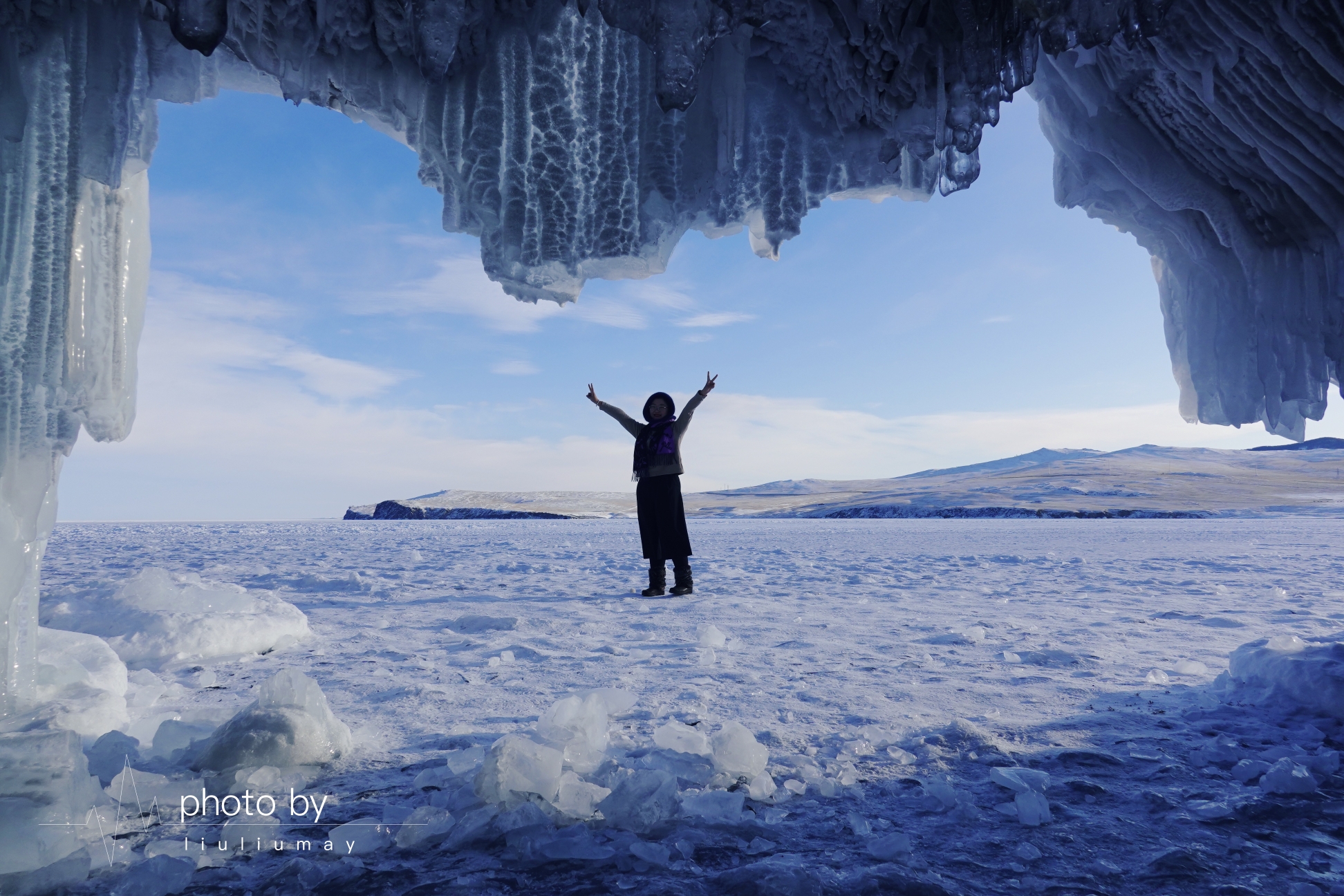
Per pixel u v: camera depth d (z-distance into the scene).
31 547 1.88
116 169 1.52
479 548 12.73
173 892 1.19
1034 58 1.57
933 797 1.61
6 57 1.39
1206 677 2.80
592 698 2.06
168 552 10.27
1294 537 15.77
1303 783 1.60
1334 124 1.72
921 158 1.76
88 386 1.61
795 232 1.96
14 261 1.47
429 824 1.39
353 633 3.87
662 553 5.50
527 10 1.76
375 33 1.58
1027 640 3.61
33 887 1.19
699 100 1.85
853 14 1.66
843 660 3.13
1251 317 2.19
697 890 1.18
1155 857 1.30
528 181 1.81
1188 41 1.69
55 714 1.84
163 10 1.49
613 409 5.59
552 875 1.24
